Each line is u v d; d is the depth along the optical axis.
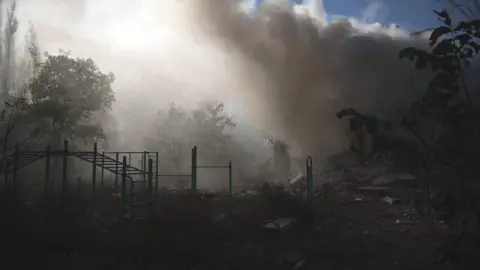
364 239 11.29
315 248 10.05
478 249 3.50
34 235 10.34
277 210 14.60
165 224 11.41
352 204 20.98
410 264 8.52
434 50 3.54
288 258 9.12
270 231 11.88
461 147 3.39
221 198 20.36
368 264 8.74
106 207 15.65
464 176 3.44
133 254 9.59
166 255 9.52
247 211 14.33
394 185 25.88
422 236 11.34
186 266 8.74
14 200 13.44
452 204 3.49
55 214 12.64
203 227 11.52
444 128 3.53
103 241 10.25
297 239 11.36
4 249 9.48
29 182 29.78
